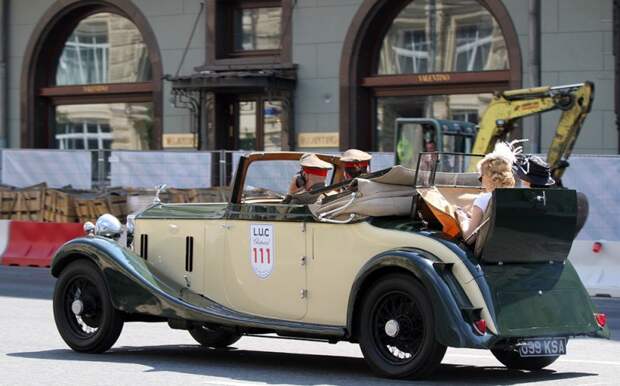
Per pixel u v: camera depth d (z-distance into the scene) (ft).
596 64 104.17
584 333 37.99
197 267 42.98
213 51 124.36
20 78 137.39
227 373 39.68
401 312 36.99
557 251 37.88
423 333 36.06
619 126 103.60
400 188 38.32
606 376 39.86
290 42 120.16
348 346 49.03
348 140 117.29
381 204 37.96
